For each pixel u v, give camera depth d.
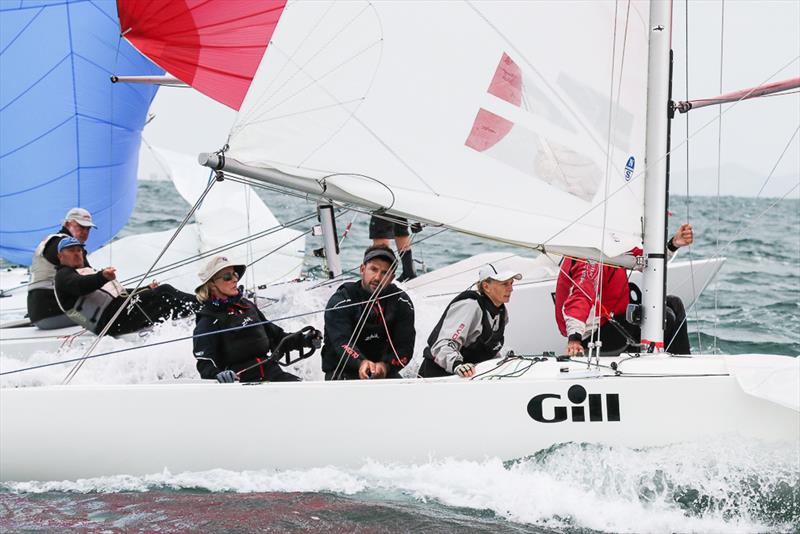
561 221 11.29
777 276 28.42
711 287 25.36
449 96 10.95
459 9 10.80
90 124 23.16
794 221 57.59
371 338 12.74
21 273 27.61
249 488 10.62
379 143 10.93
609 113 11.25
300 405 10.84
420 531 9.54
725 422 10.48
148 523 9.74
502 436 10.63
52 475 10.98
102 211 24.02
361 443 10.76
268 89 10.76
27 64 22.50
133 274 23.55
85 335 16.94
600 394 10.64
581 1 10.96
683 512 9.98
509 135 11.11
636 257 11.55
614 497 10.18
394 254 12.59
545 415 10.63
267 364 12.88
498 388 10.72
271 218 24.22
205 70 11.38
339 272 17.84
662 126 11.38
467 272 18.84
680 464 10.31
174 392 10.97
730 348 18.05
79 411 10.98
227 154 10.77
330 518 9.80
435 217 11.05
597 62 11.15
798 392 10.10
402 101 10.90
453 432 10.69
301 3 10.63
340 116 10.85
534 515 10.00
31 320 17.59
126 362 14.54
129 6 10.91
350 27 10.74
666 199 11.51
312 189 10.90
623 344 13.46
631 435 10.53
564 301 13.76
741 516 9.93
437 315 16.20
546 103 11.09
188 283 22.22
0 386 13.65
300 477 10.73
